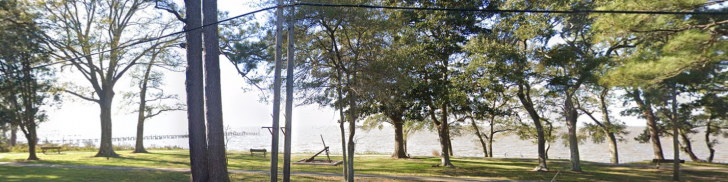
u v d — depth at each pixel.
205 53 15.19
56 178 17.64
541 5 18.66
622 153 61.81
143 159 29.61
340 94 17.42
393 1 20.33
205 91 15.15
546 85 21.42
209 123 15.03
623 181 20.12
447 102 23.66
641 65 10.79
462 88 21.73
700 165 29.00
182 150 44.09
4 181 16.41
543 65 20.52
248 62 22.58
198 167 15.02
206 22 15.16
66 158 29.89
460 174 22.22
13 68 19.44
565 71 20.52
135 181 17.00
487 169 25.00
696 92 17.05
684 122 25.64
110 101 32.81
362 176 20.62
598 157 52.81
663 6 10.09
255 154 36.38
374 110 24.56
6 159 28.73
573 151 24.17
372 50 16.69
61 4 27.48
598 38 12.72
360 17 15.84
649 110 26.09
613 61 14.41
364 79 16.56
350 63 17.06
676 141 20.77
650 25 10.66
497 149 74.25
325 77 17.17
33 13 23.66
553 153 63.91
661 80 11.00
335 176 19.98
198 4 15.73
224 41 24.88
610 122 35.44
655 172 24.25
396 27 17.27
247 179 18.00
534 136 40.47
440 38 22.77
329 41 17.41
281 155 36.69
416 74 22.47
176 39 32.94
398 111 24.61
